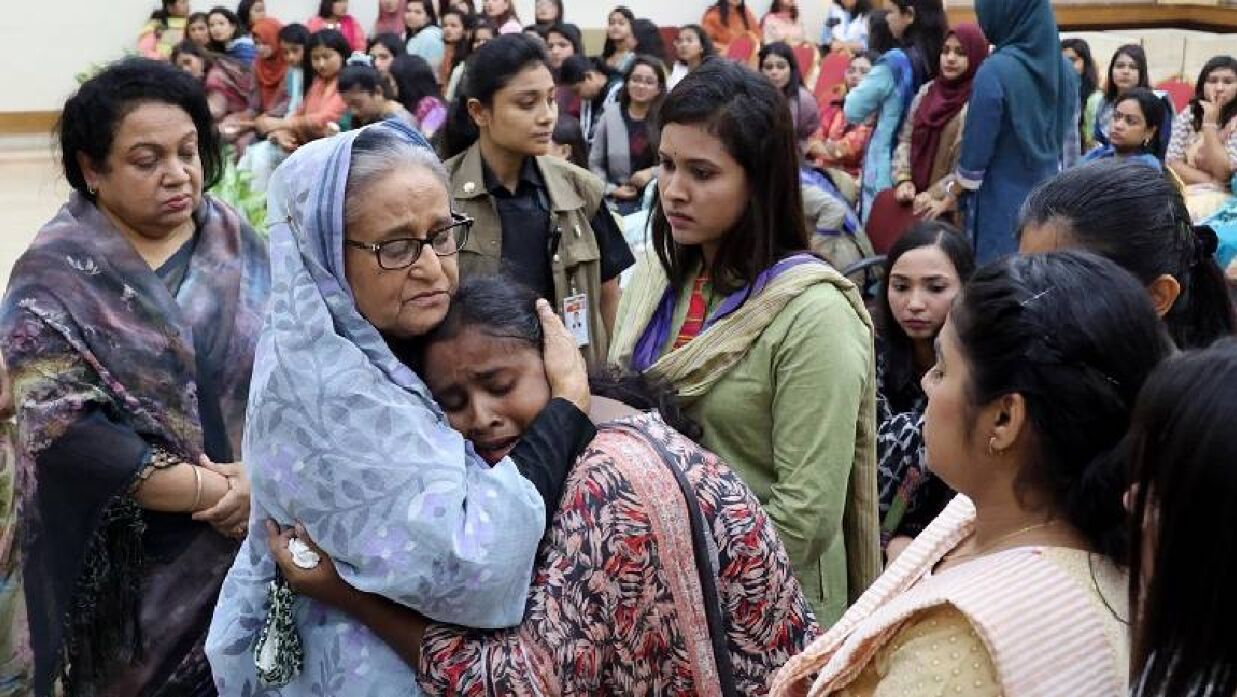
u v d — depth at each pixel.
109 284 2.13
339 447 1.33
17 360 2.07
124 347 2.12
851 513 2.03
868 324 1.95
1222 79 6.27
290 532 1.40
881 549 2.39
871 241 5.26
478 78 2.95
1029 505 1.11
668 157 1.90
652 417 1.48
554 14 11.20
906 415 2.46
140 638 2.15
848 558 2.06
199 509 2.14
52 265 2.12
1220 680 0.93
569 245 3.10
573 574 1.34
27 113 11.05
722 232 1.92
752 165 1.86
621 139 6.74
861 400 1.97
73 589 2.11
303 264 1.38
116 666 2.16
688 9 12.80
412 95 7.36
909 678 1.05
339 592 1.38
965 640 1.03
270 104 8.84
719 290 1.97
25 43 10.95
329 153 1.38
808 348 1.86
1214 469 0.90
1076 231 1.64
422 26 10.95
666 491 1.37
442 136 3.22
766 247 1.91
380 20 11.59
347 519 1.33
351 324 1.38
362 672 1.40
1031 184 4.79
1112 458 1.04
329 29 8.21
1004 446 1.09
